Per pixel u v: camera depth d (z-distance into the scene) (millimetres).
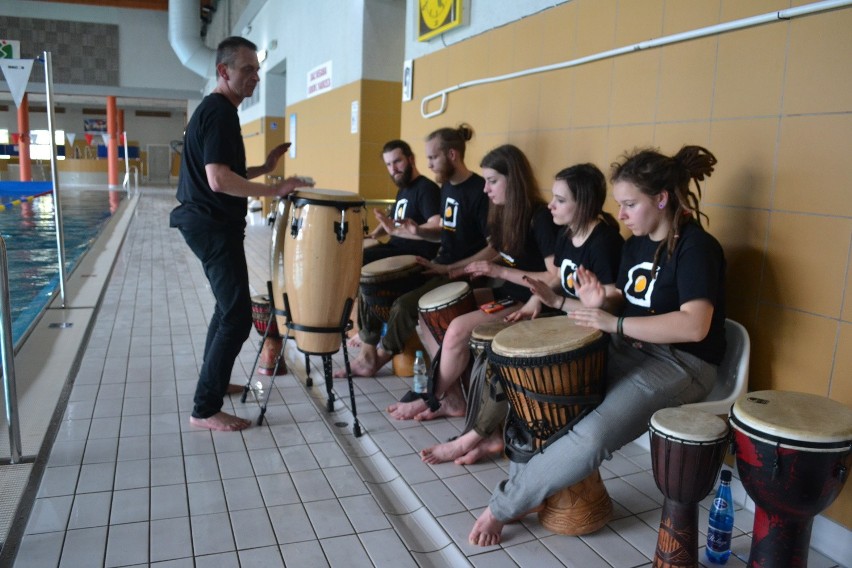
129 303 5219
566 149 3285
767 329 2275
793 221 2170
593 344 1991
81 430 2799
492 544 2078
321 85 7891
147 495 2289
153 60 20203
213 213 2668
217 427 2828
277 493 2338
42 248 8359
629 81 2861
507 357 2018
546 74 3406
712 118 2465
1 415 2871
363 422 3008
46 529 2062
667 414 1875
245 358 3873
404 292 3383
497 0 3828
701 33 2461
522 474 2094
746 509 2318
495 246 3072
